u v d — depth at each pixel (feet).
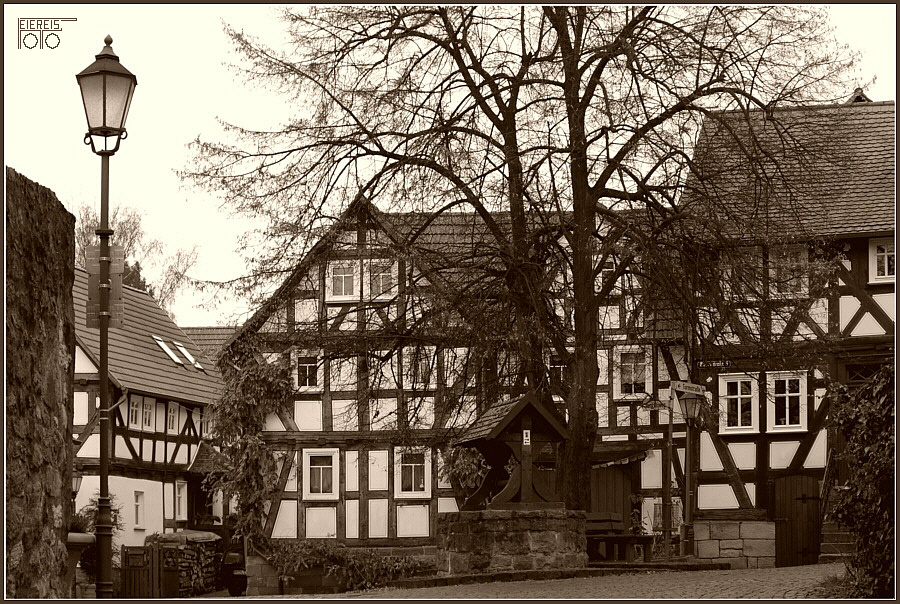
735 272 67.92
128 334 132.46
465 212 70.33
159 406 129.18
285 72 66.64
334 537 107.04
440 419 81.00
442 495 106.32
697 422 83.05
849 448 39.73
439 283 67.26
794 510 90.53
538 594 41.52
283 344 71.36
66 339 34.76
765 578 47.44
